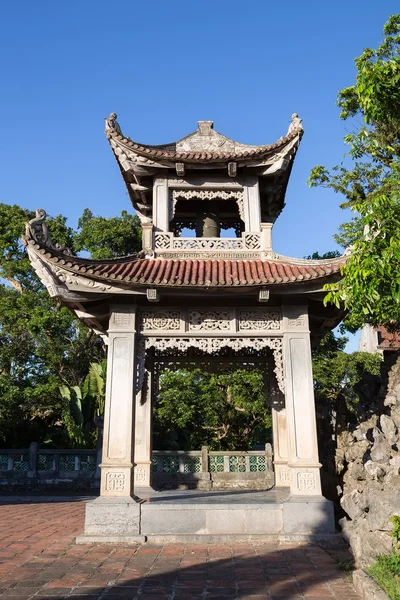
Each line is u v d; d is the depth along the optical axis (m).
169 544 9.29
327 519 9.55
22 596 6.25
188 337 10.96
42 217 10.33
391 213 7.08
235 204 14.57
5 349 28.58
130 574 7.27
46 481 21.66
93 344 30.08
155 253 12.06
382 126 12.98
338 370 21.94
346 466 11.21
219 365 14.45
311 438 10.25
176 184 12.88
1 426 24.97
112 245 31.33
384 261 6.72
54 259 10.04
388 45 13.47
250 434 26.27
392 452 9.20
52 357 28.00
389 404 10.42
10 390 25.00
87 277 10.27
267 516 9.73
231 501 10.43
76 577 7.11
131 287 10.44
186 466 19.64
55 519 12.96
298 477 10.01
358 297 7.62
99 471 21.78
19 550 8.89
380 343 20.89
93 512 9.70
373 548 7.47
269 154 12.62
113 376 10.54
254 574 7.26
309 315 12.02
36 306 28.47
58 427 27.59
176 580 6.97
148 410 13.96
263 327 11.06
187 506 9.80
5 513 14.34
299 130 12.38
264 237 12.25
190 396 25.45
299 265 11.40
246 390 24.56
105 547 9.08
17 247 31.59
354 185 17.33
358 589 6.38
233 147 13.75
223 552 8.66
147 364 14.14
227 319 11.08
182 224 15.53
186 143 13.73
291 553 8.55
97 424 22.64
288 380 10.60
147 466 13.56
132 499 9.88
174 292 10.50
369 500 8.17
